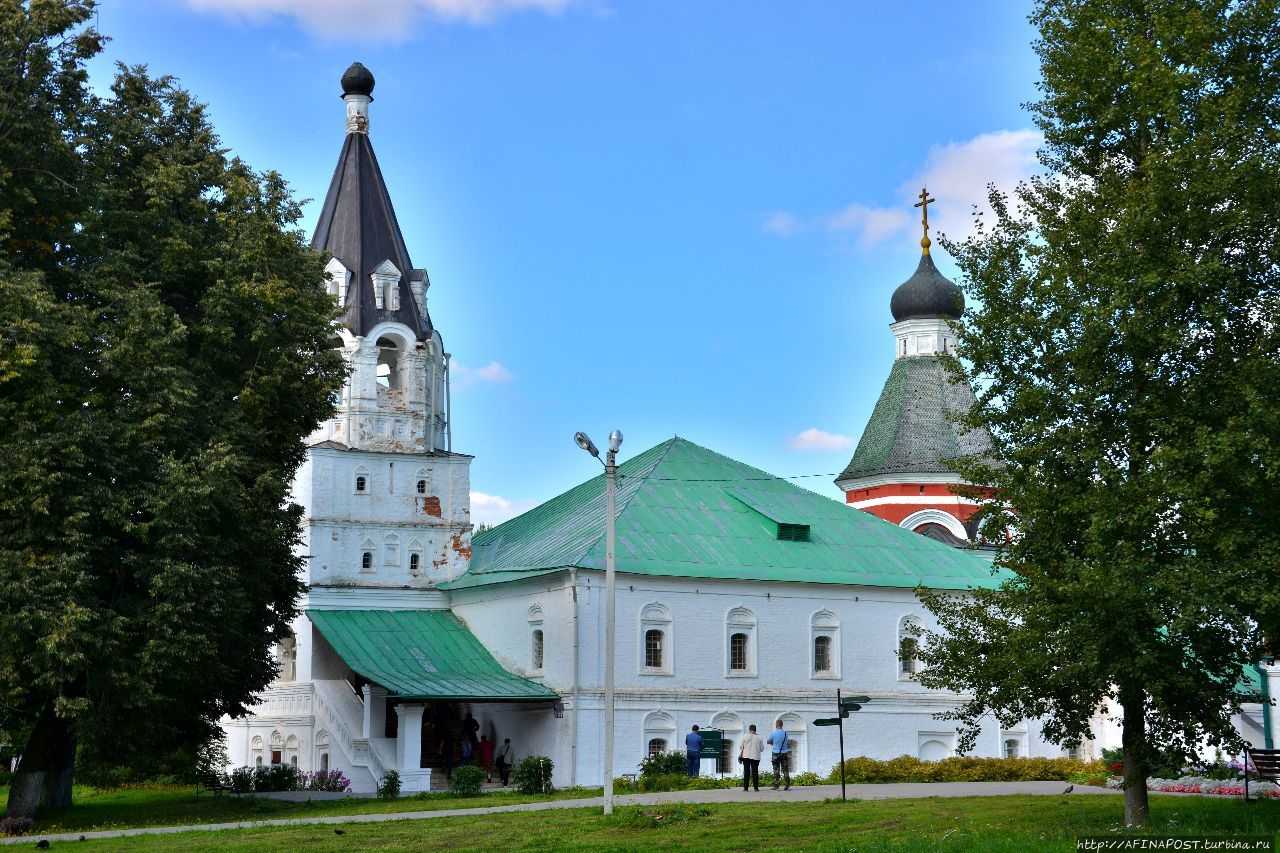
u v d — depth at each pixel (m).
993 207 30.09
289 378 41.75
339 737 56.00
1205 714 27.84
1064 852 23.78
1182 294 27.50
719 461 65.94
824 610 60.41
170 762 53.62
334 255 61.50
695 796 41.03
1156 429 27.39
